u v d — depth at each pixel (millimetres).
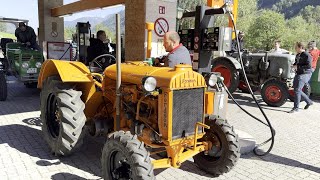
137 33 6035
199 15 5000
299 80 6969
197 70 5191
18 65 7500
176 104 2949
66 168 3559
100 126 3738
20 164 3613
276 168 3816
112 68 3768
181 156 3100
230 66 8258
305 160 4105
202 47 5094
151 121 3164
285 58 7637
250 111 7059
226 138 3291
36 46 8609
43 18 11695
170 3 6082
